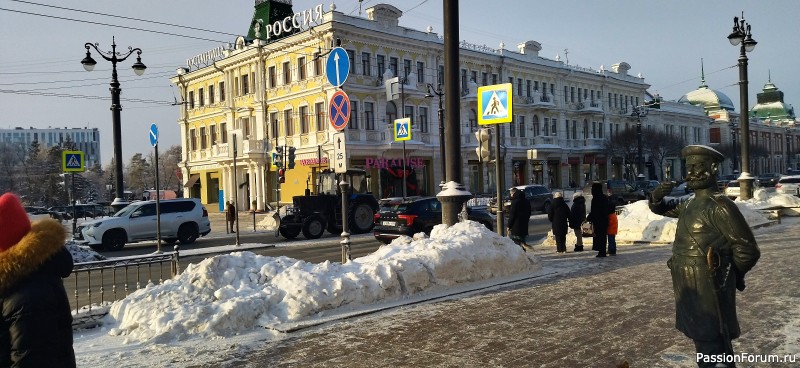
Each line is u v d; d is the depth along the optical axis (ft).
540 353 17.99
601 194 40.34
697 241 12.05
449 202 35.88
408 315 23.65
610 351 17.92
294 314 23.06
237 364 18.03
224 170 149.69
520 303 25.31
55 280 9.64
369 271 26.53
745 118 73.51
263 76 136.87
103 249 66.13
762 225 56.13
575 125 186.60
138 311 22.82
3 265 9.05
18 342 8.88
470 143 144.56
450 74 36.24
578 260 39.04
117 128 70.18
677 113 232.94
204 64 157.17
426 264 28.68
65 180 73.56
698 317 11.86
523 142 163.84
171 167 362.12
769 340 18.20
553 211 44.93
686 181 12.67
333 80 32.91
